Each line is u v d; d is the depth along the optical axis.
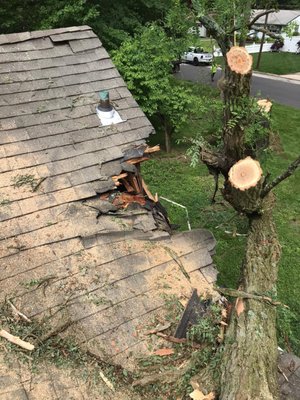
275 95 20.81
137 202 5.83
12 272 4.54
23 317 4.22
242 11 5.58
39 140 5.64
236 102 5.32
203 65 25.31
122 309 4.66
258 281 5.15
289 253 9.68
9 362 3.88
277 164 13.67
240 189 5.35
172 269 5.28
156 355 4.39
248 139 5.63
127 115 6.40
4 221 4.88
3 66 6.11
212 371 4.22
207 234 5.84
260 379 3.89
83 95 6.31
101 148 5.90
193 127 15.05
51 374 3.91
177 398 4.07
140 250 5.34
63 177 5.46
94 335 4.35
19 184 5.21
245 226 8.45
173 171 13.23
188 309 4.80
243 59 5.12
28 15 13.06
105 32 13.26
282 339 6.32
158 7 14.04
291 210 11.48
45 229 4.99
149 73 12.46
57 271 4.72
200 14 5.51
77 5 12.23
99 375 4.05
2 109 5.71
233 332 4.48
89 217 5.29
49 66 6.40
